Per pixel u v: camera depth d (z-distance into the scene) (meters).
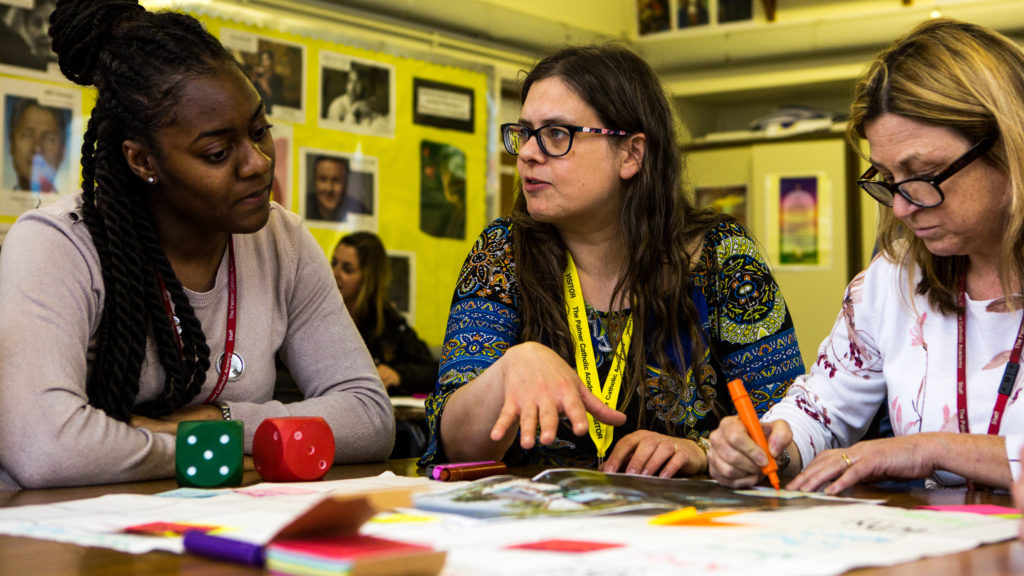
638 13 6.98
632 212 1.72
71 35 1.48
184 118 1.41
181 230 1.55
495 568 0.69
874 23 6.11
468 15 5.85
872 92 1.34
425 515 0.92
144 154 1.46
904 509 0.99
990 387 1.41
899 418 1.50
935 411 1.45
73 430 1.33
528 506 0.96
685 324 1.74
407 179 5.62
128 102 1.43
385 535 0.82
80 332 1.45
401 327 5.31
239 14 4.86
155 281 1.52
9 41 4.15
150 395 1.53
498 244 1.80
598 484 1.10
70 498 1.19
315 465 1.32
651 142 1.72
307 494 1.14
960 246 1.34
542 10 6.45
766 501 1.05
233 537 0.82
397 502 0.70
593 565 0.70
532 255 1.77
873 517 0.93
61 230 1.49
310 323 1.77
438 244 5.78
